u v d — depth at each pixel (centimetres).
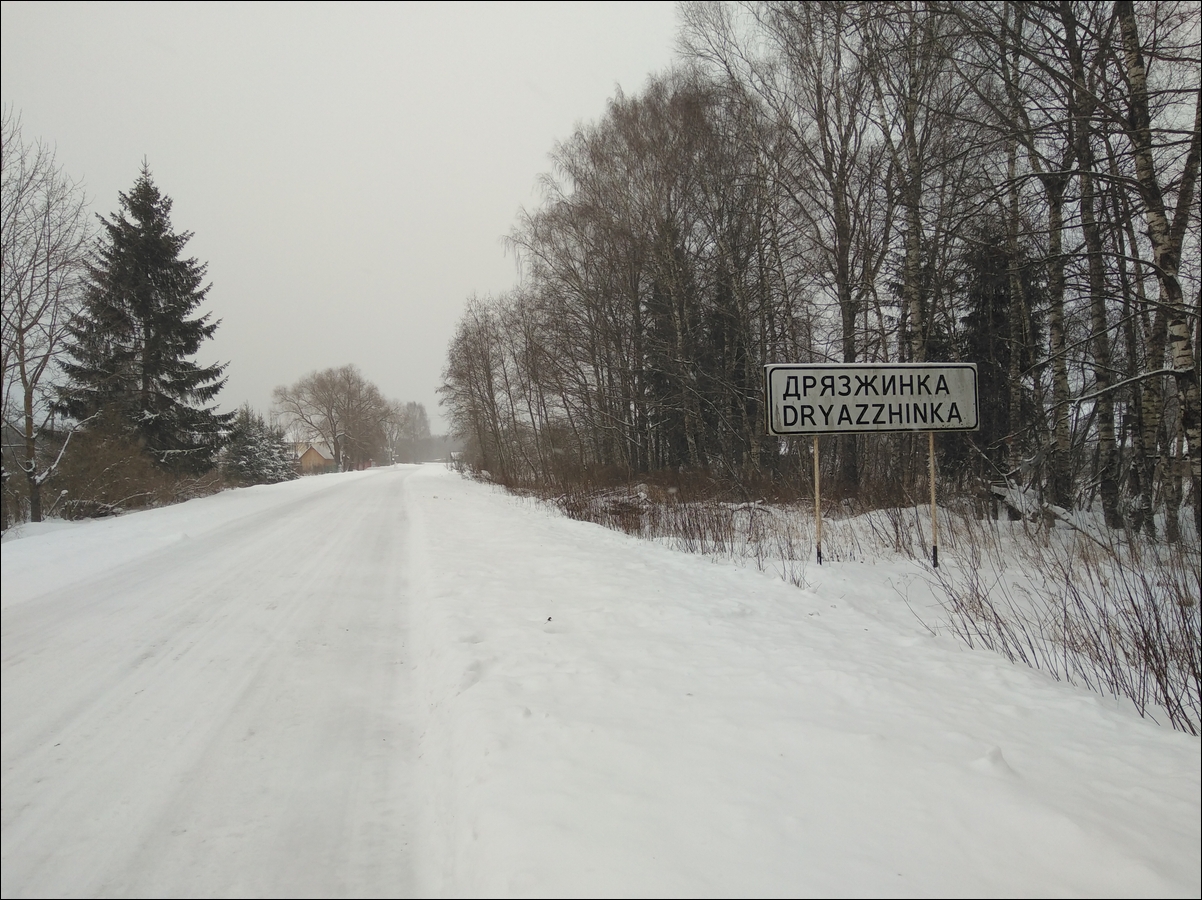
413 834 287
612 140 2136
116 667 480
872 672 444
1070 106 750
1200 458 771
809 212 1669
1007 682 429
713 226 1920
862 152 1609
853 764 308
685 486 1894
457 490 2878
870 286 1531
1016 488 1087
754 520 1255
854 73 1434
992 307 1388
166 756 347
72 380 2172
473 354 3541
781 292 1812
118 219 2506
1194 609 542
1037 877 226
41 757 344
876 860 235
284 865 261
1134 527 1104
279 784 324
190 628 584
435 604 634
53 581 793
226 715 401
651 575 798
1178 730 385
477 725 350
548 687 411
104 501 1856
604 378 2738
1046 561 894
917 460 1452
